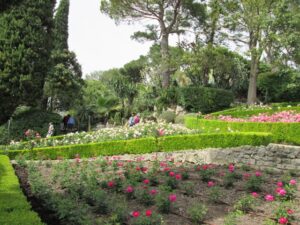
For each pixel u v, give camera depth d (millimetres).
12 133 19484
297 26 24844
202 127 15273
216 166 10180
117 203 5703
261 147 10594
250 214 5586
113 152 13148
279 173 9516
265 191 6969
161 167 9344
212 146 11562
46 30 19516
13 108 17969
